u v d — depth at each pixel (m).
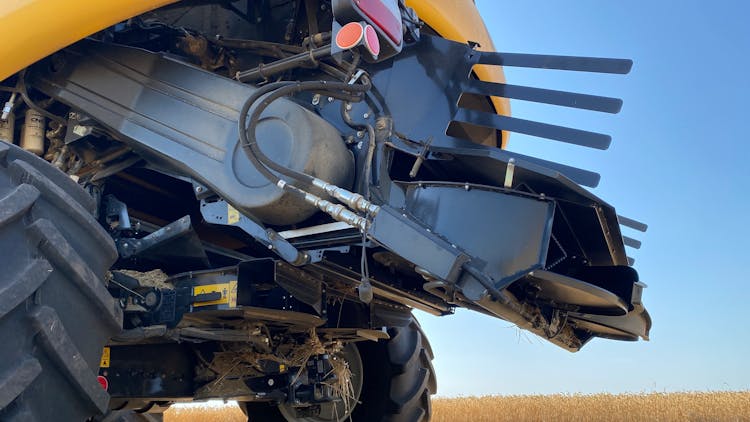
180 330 2.82
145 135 2.94
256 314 2.88
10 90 3.03
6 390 1.69
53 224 1.99
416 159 2.77
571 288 2.60
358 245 2.67
